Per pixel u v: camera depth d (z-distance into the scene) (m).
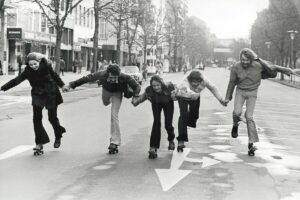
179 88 9.36
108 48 71.56
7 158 8.70
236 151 9.77
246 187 6.86
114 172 7.67
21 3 45.94
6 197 6.17
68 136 11.44
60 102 9.52
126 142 10.71
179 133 9.51
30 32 46.94
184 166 8.20
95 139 11.02
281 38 62.22
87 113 16.78
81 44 66.25
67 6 31.38
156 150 8.93
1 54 41.59
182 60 125.81
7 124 13.38
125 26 62.47
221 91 33.06
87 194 6.34
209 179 7.29
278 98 28.83
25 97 22.81
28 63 8.86
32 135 11.40
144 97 9.16
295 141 11.37
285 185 7.01
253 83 9.39
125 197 6.22
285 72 9.48
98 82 9.38
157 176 7.43
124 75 9.16
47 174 7.47
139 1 59.69
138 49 90.06
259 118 16.77
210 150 9.83
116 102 9.43
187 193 6.47
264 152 9.72
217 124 14.30
